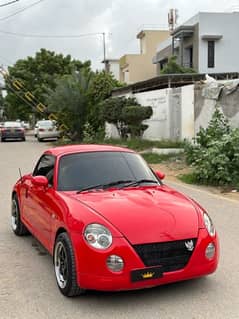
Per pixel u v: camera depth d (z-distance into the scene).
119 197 5.40
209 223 5.19
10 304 4.88
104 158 6.33
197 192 11.60
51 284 5.44
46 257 6.48
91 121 29.78
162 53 45.34
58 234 5.33
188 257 4.79
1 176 15.01
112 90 29.33
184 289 5.19
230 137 12.54
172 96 21.17
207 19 34.81
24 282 5.52
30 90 49.25
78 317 4.55
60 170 6.07
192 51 36.75
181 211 5.13
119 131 25.16
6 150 26.08
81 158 6.26
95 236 4.66
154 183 6.16
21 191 7.35
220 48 35.16
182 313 4.60
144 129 23.33
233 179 12.34
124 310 4.68
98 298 4.97
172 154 18.42
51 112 35.28
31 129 63.56
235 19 35.16
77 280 4.76
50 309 4.74
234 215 8.91
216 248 5.08
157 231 4.72
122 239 4.60
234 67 35.38
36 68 49.97
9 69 50.38
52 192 5.83
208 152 12.62
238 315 4.56
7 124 36.38
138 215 4.91
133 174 6.19
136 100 24.94
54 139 36.72
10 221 8.68
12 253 6.68
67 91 29.70
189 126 19.27
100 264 4.58
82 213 4.96
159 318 4.50
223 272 5.73
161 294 5.06
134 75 56.09
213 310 4.67
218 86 16.64
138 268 4.57
